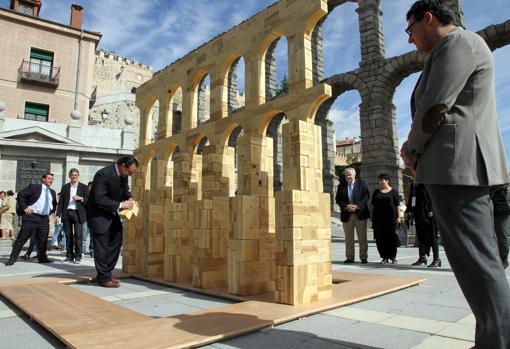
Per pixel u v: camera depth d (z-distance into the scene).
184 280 5.48
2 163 17.97
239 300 4.20
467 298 1.95
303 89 4.16
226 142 5.30
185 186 5.71
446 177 2.00
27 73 27.66
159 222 6.11
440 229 2.09
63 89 29.05
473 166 1.98
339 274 5.74
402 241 13.90
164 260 5.69
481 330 1.92
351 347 2.59
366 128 23.50
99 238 5.35
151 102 7.21
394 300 4.07
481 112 2.05
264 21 4.77
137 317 3.38
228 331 2.84
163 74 6.74
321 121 27.36
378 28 24.77
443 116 2.07
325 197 4.16
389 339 2.75
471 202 1.98
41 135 18.91
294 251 3.76
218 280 5.00
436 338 2.75
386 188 8.23
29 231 8.45
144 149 7.02
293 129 4.14
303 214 3.89
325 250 4.06
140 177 6.91
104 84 58.66
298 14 4.33
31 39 28.39
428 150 2.12
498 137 2.11
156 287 5.28
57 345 2.83
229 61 5.42
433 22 2.24
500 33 19.06
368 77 24.05
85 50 30.39
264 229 4.66
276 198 3.98
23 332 3.19
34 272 6.88
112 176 5.57
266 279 4.62
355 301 3.94
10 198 15.98
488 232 1.95
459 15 19.78
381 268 7.06
